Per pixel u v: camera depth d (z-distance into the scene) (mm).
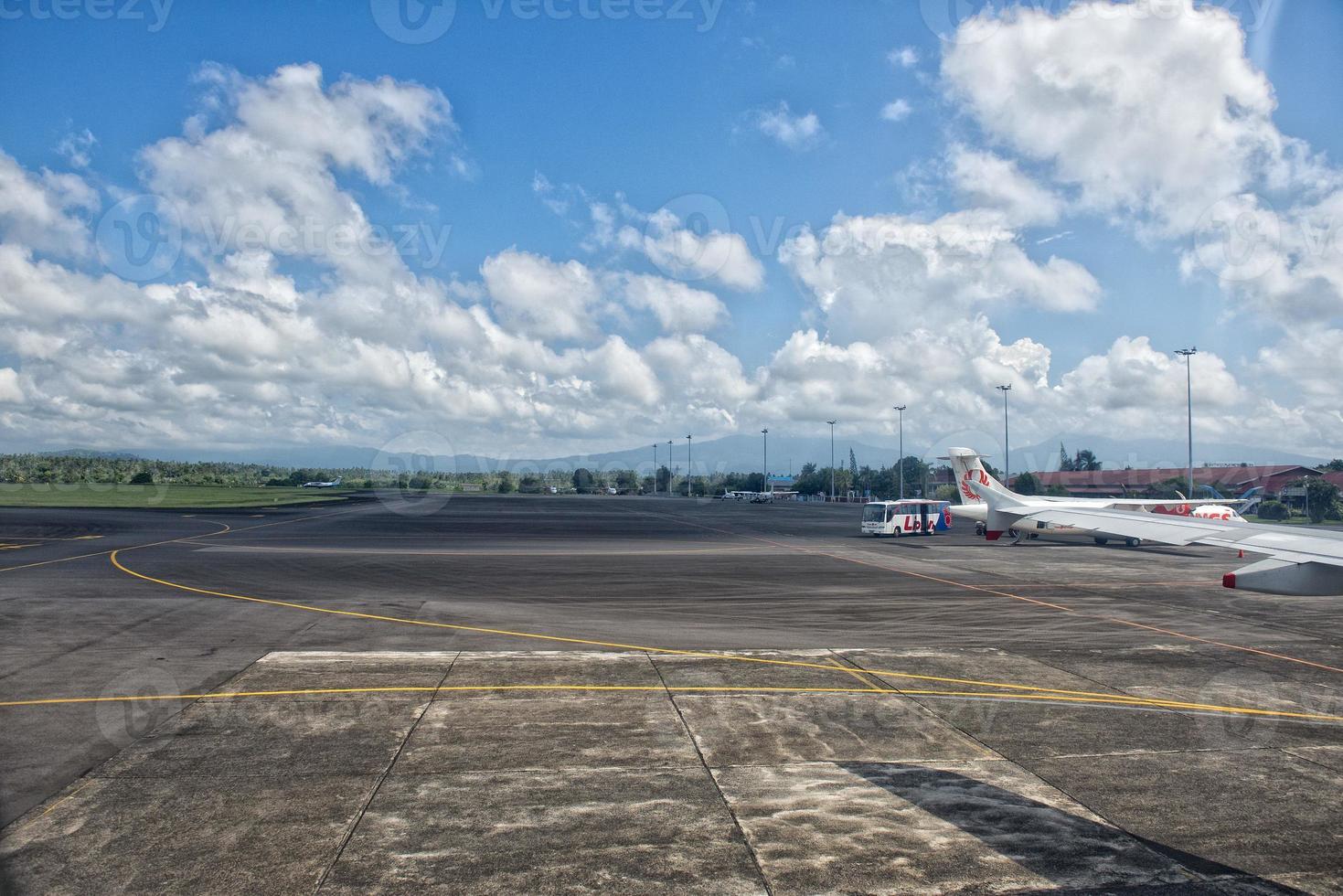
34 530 45000
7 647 15109
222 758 9219
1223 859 6926
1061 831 7461
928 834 7391
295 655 14602
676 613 19688
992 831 7453
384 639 16094
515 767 9023
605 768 9016
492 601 21312
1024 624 18281
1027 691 12383
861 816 7758
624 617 18984
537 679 12922
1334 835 7430
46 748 9516
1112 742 9969
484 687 12438
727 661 14297
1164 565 31984
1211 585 25547
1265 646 15914
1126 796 8289
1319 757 9500
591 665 13953
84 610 19281
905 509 48656
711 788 8461
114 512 64062
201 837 7211
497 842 7172
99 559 30734
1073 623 18531
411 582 24844
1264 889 6422
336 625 17547
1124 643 16219
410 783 8531
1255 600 22281
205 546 36656
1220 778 8812
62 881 6402
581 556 33906
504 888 6383
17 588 22859
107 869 6609
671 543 41469
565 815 7762
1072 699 11984
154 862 6746
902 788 8477
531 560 32125
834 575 27719
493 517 68125
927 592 23688
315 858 6852
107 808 7816
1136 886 6445
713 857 6918
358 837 7258
